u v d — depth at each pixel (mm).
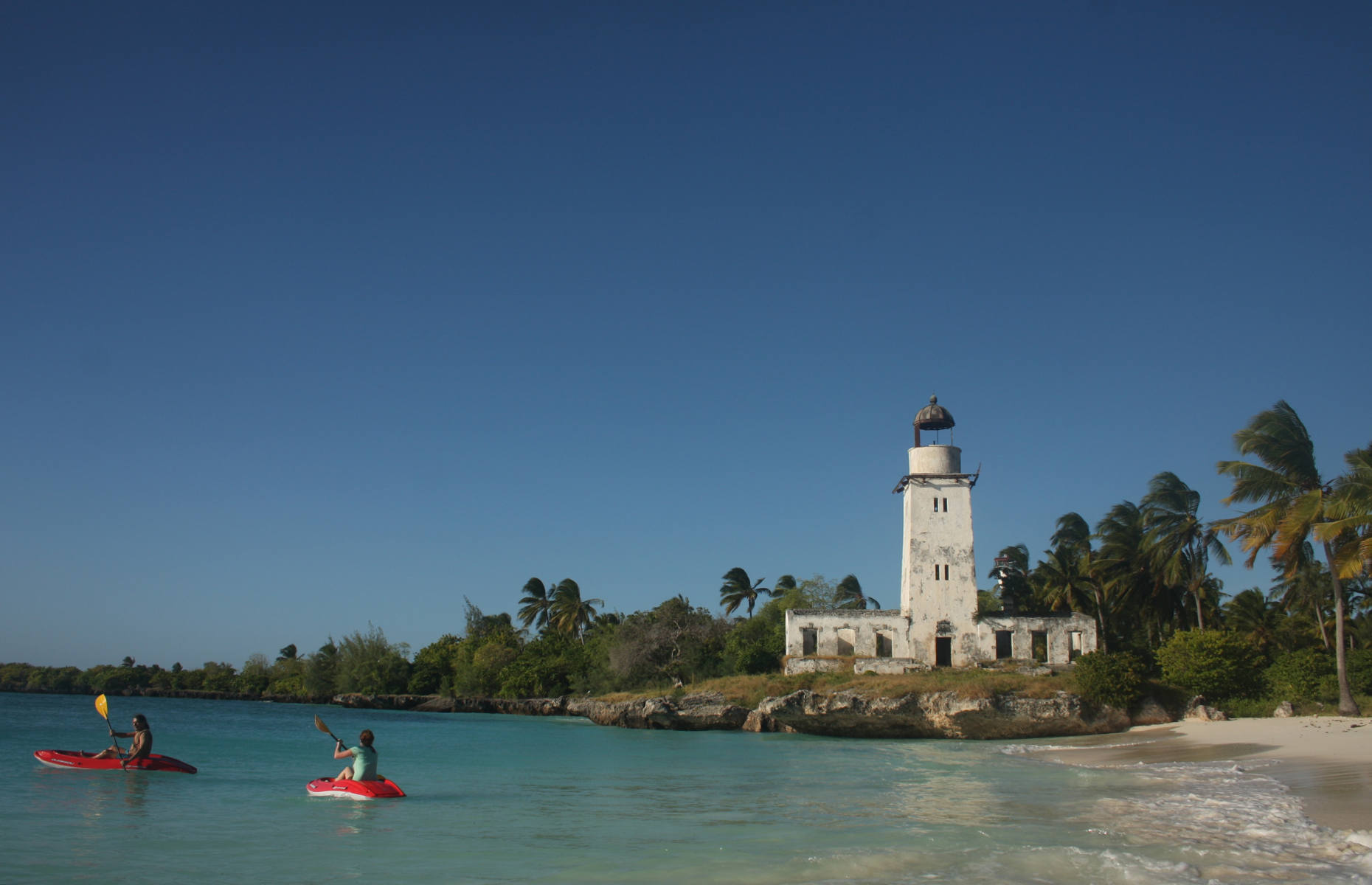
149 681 169000
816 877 15492
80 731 56000
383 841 19359
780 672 70500
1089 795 26375
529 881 15430
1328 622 64312
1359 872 15203
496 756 43188
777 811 23984
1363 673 50531
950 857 16953
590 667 94000
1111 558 65750
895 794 27422
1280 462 47000
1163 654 56906
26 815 21531
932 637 67250
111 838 19141
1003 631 67750
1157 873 15234
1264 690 54438
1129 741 45750
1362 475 42906
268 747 46531
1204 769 31531
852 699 56594
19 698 128875
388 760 41000
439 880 15594
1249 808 22266
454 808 24734
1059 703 53625
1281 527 43719
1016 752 44062
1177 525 61938
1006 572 82688
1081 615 66625
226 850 18094
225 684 160000
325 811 23531
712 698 64875
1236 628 71938
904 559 70625
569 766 38062
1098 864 16125
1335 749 34469
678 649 83375
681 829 20969
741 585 106375
